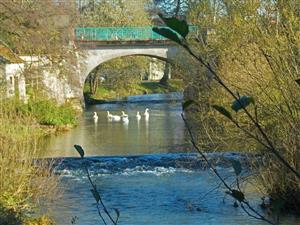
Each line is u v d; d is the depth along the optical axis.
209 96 19.61
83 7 70.75
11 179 15.65
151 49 58.66
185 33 2.58
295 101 13.05
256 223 15.53
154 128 41.91
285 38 15.62
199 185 21.31
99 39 58.06
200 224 15.89
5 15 39.78
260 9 18.52
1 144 15.78
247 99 2.81
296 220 14.56
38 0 41.41
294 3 16.84
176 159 26.56
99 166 26.45
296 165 14.63
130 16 71.38
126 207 18.22
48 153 30.97
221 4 23.70
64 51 44.50
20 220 15.05
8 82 39.47
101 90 71.12
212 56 20.53
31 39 41.34
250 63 17.64
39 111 41.03
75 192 20.31
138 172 25.14
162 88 76.44
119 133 39.78
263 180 15.88
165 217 16.89
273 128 15.02
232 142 21.23
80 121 47.16
